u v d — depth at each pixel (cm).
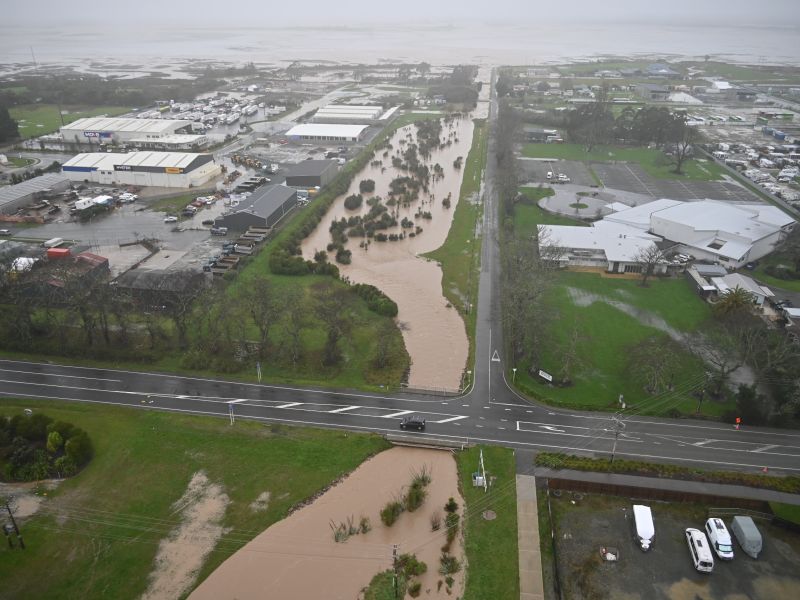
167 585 6444
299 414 9081
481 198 19275
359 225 16762
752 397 8825
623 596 6319
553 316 11819
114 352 10438
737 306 11119
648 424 8894
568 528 7169
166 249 14875
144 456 8206
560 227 15538
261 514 7362
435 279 13838
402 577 6556
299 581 6531
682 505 7500
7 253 13675
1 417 8444
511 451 8319
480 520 7250
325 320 10619
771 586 6444
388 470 8100
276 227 16262
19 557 6694
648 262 13488
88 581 6444
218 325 11169
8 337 10862
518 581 6481
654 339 11056
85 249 14625
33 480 7812
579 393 9606
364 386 9775
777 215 16250
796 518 7138
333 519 7325
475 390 9719
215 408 9188
